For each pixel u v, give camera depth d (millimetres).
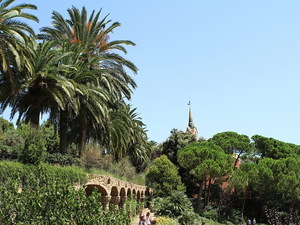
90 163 23391
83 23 26047
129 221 8273
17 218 6910
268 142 49562
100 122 24781
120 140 29359
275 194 44938
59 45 24719
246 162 46594
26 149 14539
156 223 26188
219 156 41656
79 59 25656
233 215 43688
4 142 22516
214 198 48719
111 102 27828
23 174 12391
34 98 21062
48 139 40188
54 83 20406
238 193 48594
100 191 20922
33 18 17594
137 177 38281
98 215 7441
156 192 40469
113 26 27109
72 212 7148
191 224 28875
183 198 30250
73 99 21344
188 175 49750
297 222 40844
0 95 20125
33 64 19016
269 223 42406
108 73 26609
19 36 16812
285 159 43062
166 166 41594
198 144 48125
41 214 7012
